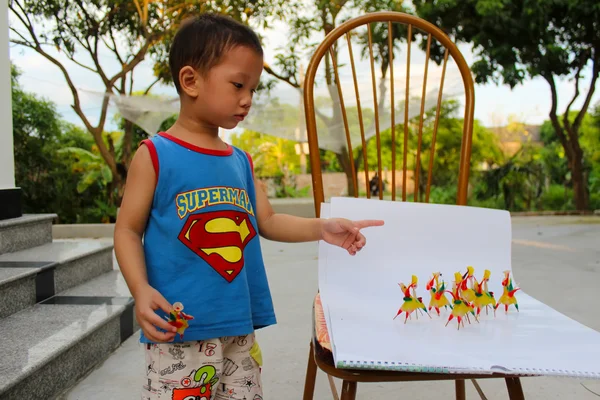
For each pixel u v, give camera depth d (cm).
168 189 95
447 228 114
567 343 88
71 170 903
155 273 95
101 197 922
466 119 137
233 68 92
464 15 779
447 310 103
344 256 109
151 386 97
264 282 108
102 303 210
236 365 103
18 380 134
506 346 86
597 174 1075
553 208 1066
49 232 282
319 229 104
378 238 111
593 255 415
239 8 780
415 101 624
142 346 205
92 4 750
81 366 174
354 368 77
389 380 83
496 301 107
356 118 635
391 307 103
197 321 94
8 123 255
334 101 625
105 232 668
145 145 96
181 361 95
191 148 98
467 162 136
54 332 171
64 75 755
